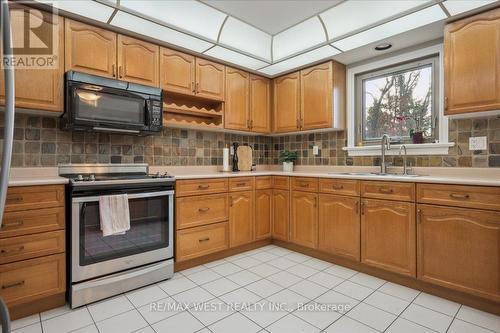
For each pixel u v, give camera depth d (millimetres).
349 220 2500
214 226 2701
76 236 1874
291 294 2035
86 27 2199
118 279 2021
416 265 2092
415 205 2100
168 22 2312
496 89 1970
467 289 1854
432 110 2604
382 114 2977
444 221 1960
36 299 1759
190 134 3141
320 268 2543
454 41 2160
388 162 2822
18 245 1701
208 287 2150
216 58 2994
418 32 2402
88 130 2271
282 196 3117
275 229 3189
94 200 1943
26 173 2141
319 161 3430
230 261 2727
